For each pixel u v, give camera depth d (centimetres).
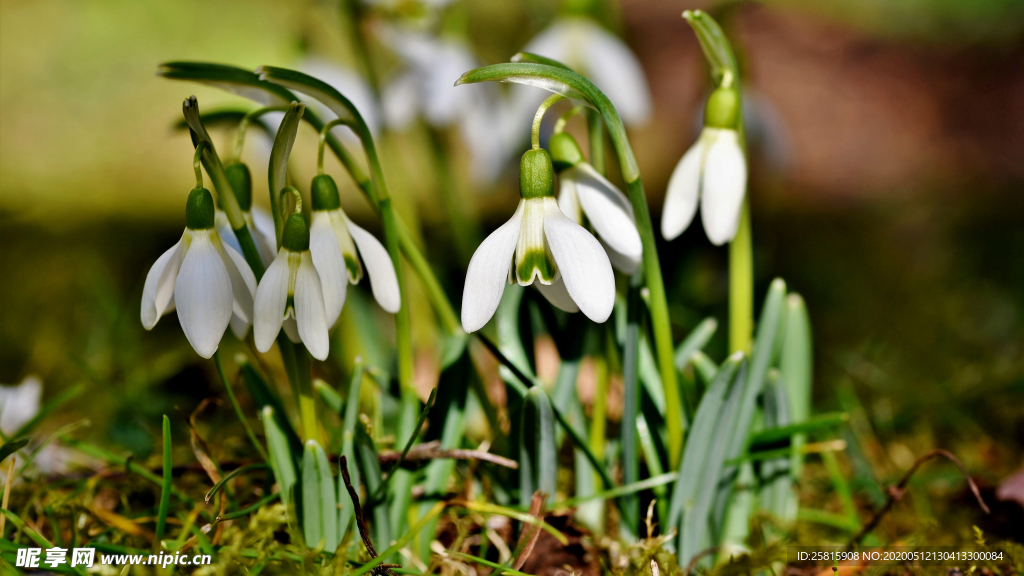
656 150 182
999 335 79
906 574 45
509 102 70
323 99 42
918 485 49
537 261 40
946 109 188
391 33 62
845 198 153
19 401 50
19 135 185
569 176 42
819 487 51
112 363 65
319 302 40
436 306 45
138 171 178
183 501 45
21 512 46
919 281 100
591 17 62
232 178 42
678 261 76
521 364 47
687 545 44
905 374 70
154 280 40
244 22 202
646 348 46
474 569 45
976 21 220
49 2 209
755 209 139
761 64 206
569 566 45
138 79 199
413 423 44
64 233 121
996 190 149
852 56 212
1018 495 47
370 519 44
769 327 44
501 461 44
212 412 57
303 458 43
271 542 43
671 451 44
